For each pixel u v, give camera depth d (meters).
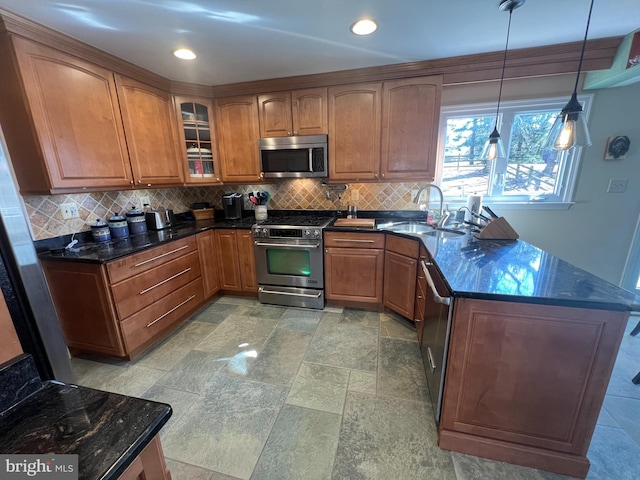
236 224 2.90
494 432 1.28
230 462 1.31
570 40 2.00
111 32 1.71
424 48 2.05
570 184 2.50
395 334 2.32
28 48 1.57
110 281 1.81
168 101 2.55
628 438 1.39
